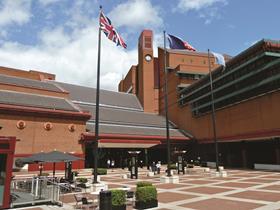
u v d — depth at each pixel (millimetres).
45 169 39781
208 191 18609
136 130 55844
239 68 45125
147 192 13461
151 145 52906
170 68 74312
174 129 64750
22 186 21062
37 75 68375
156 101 82125
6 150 14469
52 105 44844
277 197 15305
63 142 43125
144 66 84125
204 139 56781
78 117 45312
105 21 22109
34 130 40781
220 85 51344
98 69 20391
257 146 46938
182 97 66500
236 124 47156
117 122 57844
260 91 41969
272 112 39281
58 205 14938
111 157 53312
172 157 54812
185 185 22672
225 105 50562
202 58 77812
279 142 40719
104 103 72188
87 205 14047
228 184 22500
